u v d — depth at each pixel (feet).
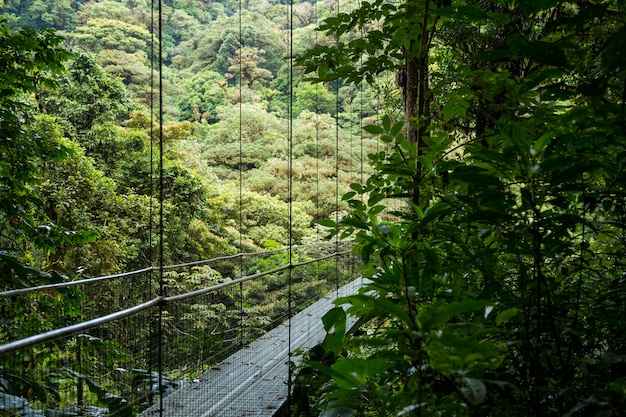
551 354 3.52
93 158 30.81
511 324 3.84
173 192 33.32
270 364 10.96
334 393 3.81
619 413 2.72
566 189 3.40
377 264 4.80
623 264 4.63
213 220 36.22
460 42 11.59
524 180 3.34
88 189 26.30
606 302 4.39
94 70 33.58
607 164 3.30
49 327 11.44
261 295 14.20
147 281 17.90
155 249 29.68
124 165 32.73
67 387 6.74
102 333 7.86
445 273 4.17
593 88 3.19
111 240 26.37
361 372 3.06
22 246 18.52
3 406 5.76
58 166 25.21
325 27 6.22
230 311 10.68
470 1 6.99
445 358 2.75
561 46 3.23
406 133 10.00
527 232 3.71
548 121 4.05
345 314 4.19
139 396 6.76
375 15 6.06
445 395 3.38
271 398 8.67
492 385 3.37
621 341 3.82
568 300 4.05
